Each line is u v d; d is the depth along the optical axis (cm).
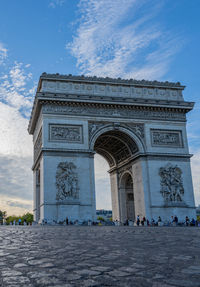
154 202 8188
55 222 7312
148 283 1033
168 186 8369
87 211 7625
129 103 8556
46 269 1281
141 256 1630
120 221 9738
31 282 1061
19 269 1284
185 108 9000
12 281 1076
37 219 9081
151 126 8781
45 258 1573
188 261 1458
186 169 8694
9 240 2556
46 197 7462
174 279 1087
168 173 8456
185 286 993
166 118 8944
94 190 7875
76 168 7850
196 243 2303
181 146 8850
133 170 8975
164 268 1284
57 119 8081
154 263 1407
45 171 7625
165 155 8594
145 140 8638
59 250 1892
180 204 8275
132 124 8688
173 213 8169
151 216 8081
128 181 10212
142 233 3547
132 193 10175
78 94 8200
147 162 8462
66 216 7388
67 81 8431
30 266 1350
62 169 7750
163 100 8825
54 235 3141
